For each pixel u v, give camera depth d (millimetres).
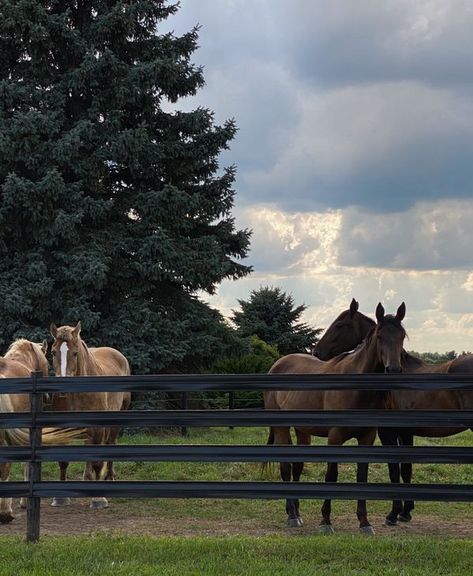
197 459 7309
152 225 20688
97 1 21859
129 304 20234
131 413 7371
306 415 7227
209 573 6277
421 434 9688
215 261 20766
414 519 10070
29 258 19828
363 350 9188
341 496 7195
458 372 9305
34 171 20156
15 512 10383
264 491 7270
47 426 7430
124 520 9836
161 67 20500
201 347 20828
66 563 6586
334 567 6566
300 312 44688
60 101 20438
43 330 19375
